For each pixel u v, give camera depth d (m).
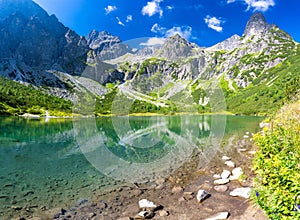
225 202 6.05
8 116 65.62
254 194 5.06
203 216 5.42
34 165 10.74
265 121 22.44
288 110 11.50
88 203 6.44
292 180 4.00
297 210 3.67
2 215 5.82
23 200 6.75
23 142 18.62
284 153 5.40
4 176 9.09
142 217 5.46
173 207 6.01
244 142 14.56
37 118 63.12
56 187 7.75
